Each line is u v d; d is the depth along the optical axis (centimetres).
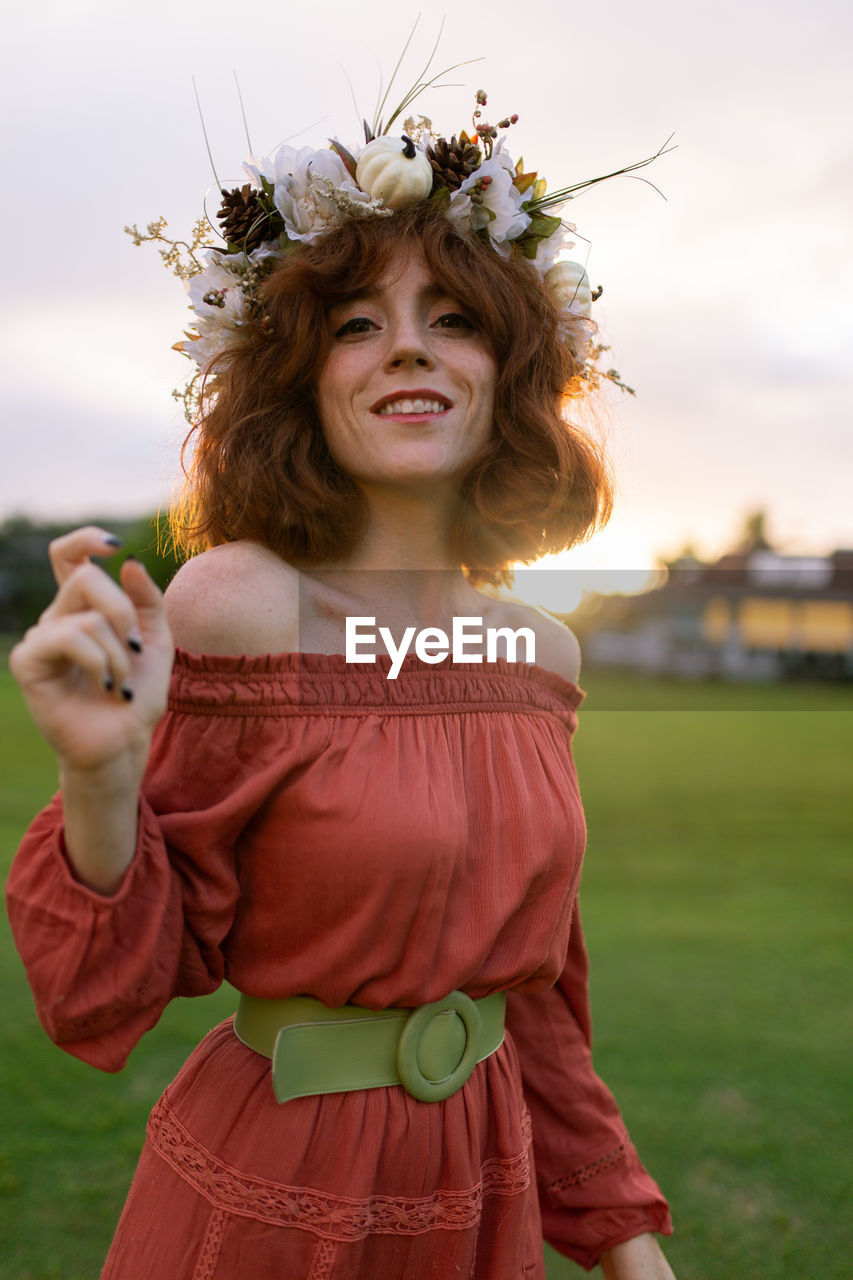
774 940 527
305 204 128
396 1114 115
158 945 99
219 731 111
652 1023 406
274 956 114
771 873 693
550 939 127
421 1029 116
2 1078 332
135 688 87
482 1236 126
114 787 88
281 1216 109
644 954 501
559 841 126
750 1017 413
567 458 142
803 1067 363
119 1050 98
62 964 93
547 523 150
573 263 149
